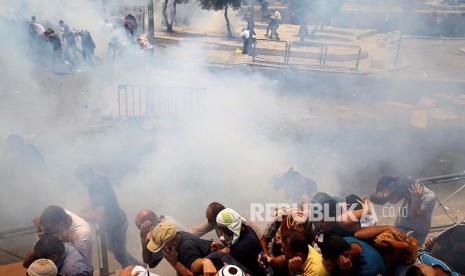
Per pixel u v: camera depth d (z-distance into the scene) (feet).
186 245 11.47
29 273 10.18
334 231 12.31
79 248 13.20
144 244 12.94
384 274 10.88
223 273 9.87
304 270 10.85
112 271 18.11
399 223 16.92
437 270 11.49
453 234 13.43
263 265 11.78
